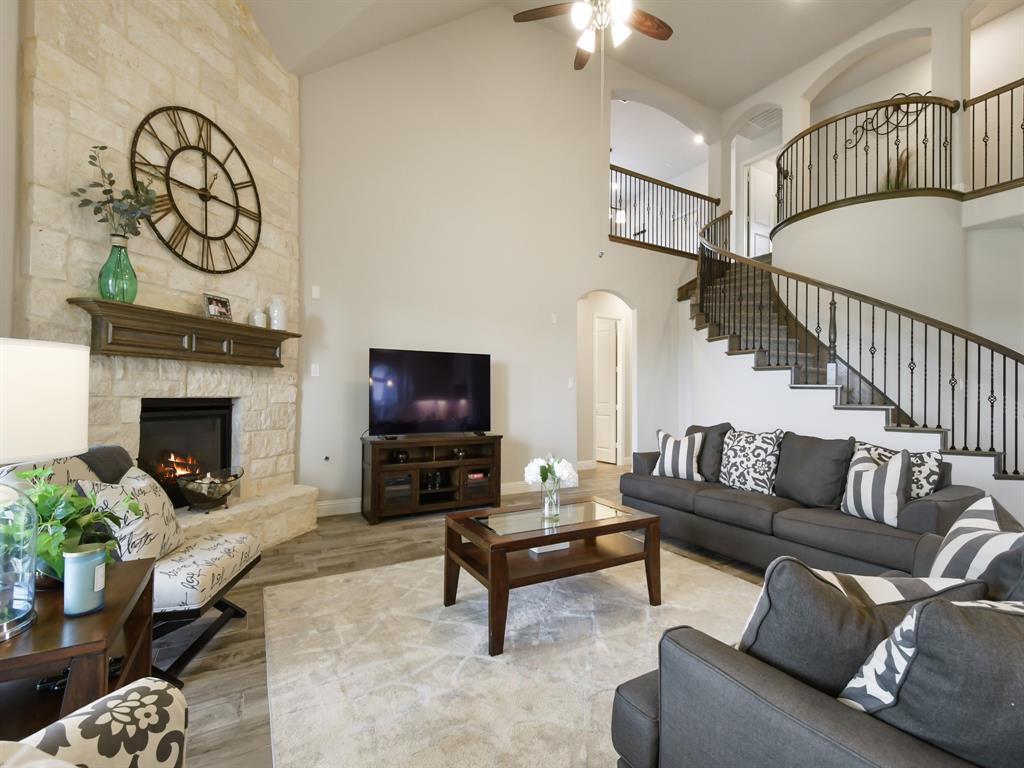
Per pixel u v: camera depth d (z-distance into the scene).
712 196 7.28
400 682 1.88
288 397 4.01
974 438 4.54
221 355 3.23
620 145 8.66
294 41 3.88
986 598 0.98
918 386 4.68
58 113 2.46
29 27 2.37
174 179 3.07
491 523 2.51
